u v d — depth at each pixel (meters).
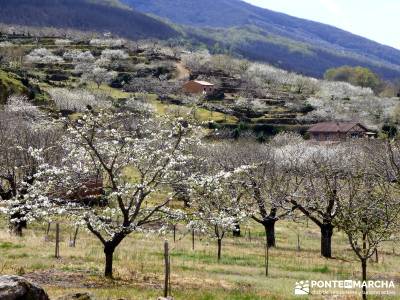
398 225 25.81
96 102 144.88
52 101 136.75
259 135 132.25
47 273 25.05
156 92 187.88
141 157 25.50
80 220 24.16
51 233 43.84
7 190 45.81
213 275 28.67
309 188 45.12
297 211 66.31
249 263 35.56
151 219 26.31
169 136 25.88
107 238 26.50
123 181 28.20
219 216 26.02
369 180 35.03
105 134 26.36
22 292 14.20
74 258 30.45
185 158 25.56
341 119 176.50
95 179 27.55
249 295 22.69
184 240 45.78
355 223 23.05
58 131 47.84
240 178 45.09
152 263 31.14
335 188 37.78
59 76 195.88
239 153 61.78
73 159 29.55
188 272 28.97
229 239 51.06
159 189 25.72
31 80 162.12
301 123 169.88
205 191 26.84
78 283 23.06
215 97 193.25
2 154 43.59
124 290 21.72
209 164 47.31
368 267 37.47
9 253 30.30
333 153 66.69
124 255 33.47
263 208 47.28
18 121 59.69
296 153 63.91
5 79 129.38
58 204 25.58
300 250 46.22
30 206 23.16
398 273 35.06
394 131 156.75
